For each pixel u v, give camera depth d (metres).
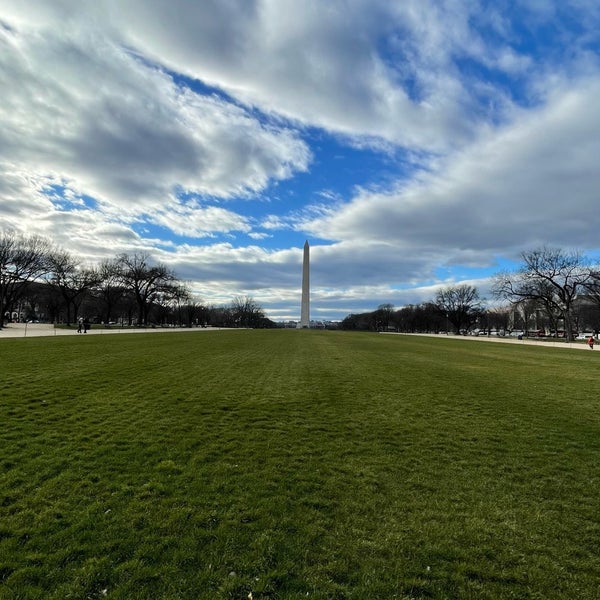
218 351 27.83
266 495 5.82
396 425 9.77
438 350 36.78
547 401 12.94
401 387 14.98
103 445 7.61
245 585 3.95
